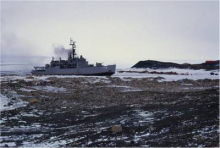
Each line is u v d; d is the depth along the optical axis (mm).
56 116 28906
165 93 45125
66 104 36438
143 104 34375
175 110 28859
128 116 27266
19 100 40062
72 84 61781
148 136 19969
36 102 38000
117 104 35531
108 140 19359
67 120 27016
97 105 35281
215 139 17766
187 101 34719
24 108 33469
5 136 21797
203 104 31250
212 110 27156
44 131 23250
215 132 19500
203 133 19594
